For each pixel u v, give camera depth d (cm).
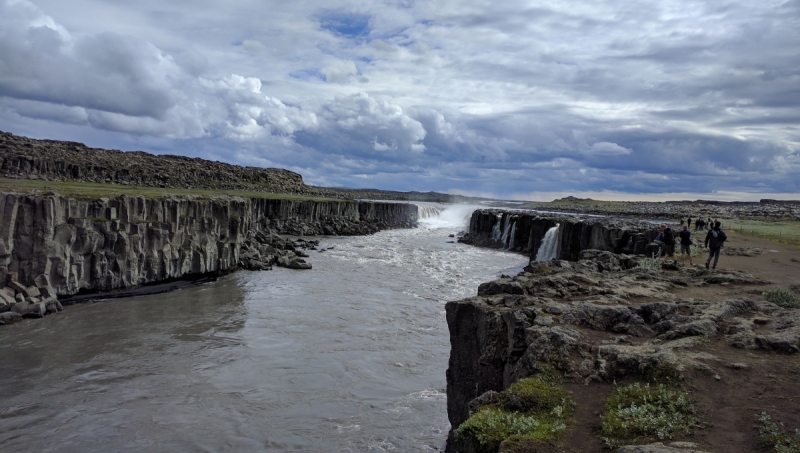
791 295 1986
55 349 3016
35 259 3747
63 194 4244
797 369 1305
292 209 10475
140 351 3034
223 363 2878
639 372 1332
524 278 2255
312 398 2461
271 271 5822
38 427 2134
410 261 6700
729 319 1659
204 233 5325
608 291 2031
